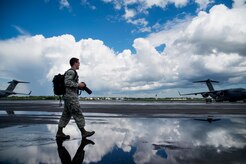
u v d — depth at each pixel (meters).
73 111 4.44
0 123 6.70
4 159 2.82
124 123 6.84
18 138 4.30
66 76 4.42
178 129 5.53
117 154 3.11
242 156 2.98
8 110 13.41
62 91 4.50
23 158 2.88
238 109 15.29
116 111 13.05
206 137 4.43
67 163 2.67
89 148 3.49
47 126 6.05
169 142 3.95
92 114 10.64
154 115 9.95
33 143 3.84
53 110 13.46
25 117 8.66
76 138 4.39
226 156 2.97
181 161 2.74
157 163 2.66
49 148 3.47
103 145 3.72
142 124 6.57
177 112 12.02
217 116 9.36
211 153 3.14
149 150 3.35
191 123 6.78
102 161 2.76
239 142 3.95
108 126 6.15
